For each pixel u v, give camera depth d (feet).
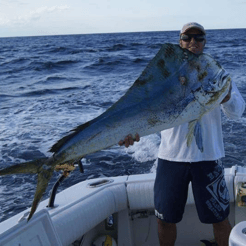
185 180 7.89
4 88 57.98
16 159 24.27
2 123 33.37
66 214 8.45
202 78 5.55
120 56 107.04
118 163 23.47
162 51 5.52
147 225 10.37
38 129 30.86
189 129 5.99
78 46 165.68
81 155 5.60
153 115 5.59
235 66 74.95
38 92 52.60
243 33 329.31
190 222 10.21
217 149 7.83
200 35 7.23
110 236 10.01
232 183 9.71
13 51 147.74
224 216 7.97
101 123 5.57
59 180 8.73
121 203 9.84
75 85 58.34
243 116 31.96
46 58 107.76
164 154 8.06
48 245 6.88
